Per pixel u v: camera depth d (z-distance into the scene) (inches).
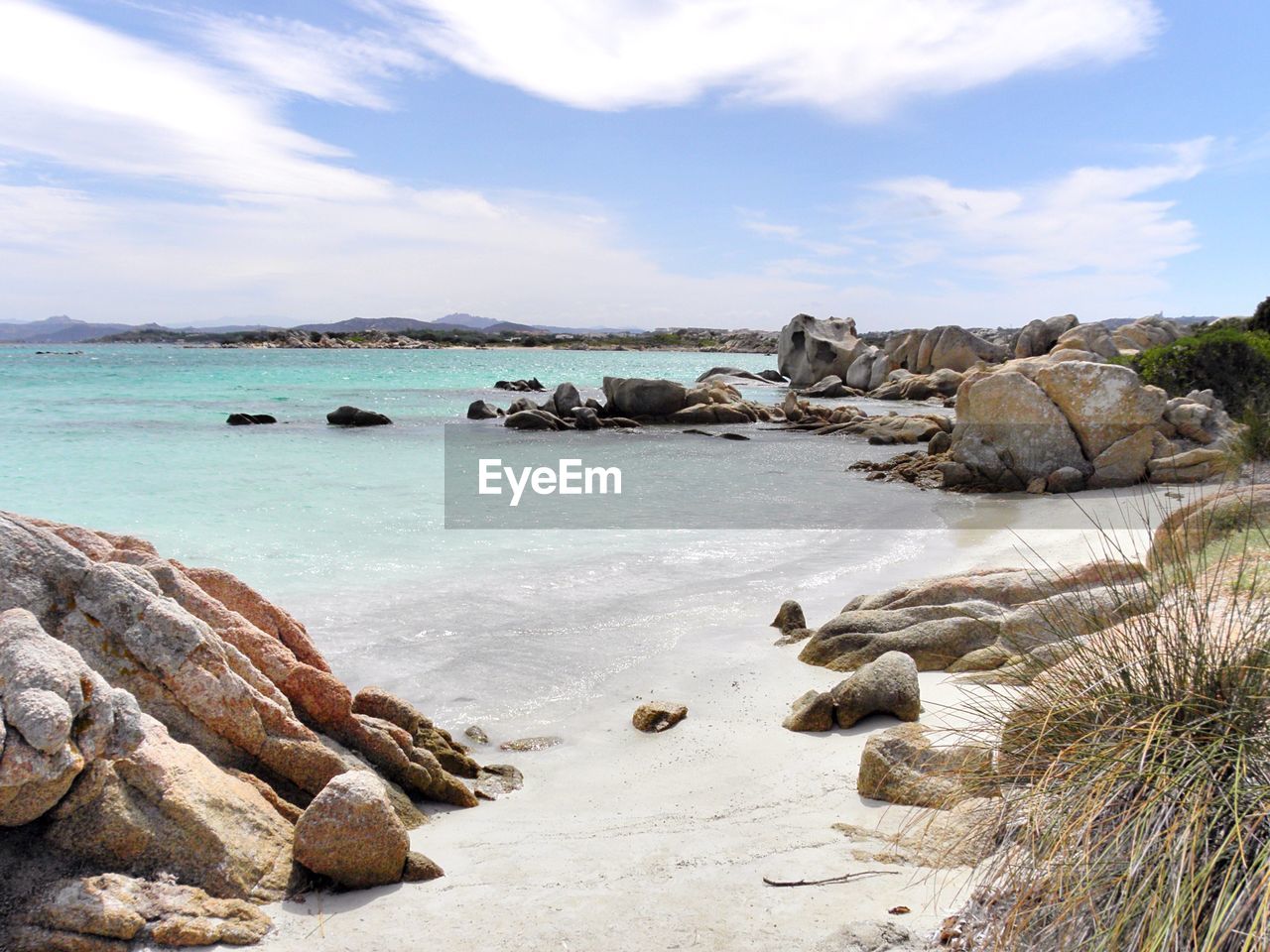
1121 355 1391.5
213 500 666.8
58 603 210.2
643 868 195.2
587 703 317.1
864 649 346.0
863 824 212.2
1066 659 179.6
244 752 220.8
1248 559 275.1
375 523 604.1
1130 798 133.8
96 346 7209.6
